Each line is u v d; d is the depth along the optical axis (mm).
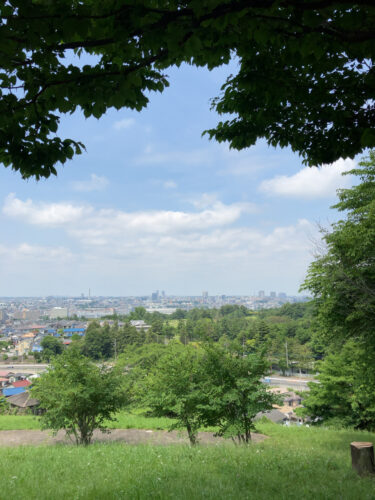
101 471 6602
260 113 6301
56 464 7359
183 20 3459
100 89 4172
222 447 9359
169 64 4859
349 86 5660
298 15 3783
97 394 11336
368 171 14312
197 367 11531
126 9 3482
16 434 14039
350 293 12656
